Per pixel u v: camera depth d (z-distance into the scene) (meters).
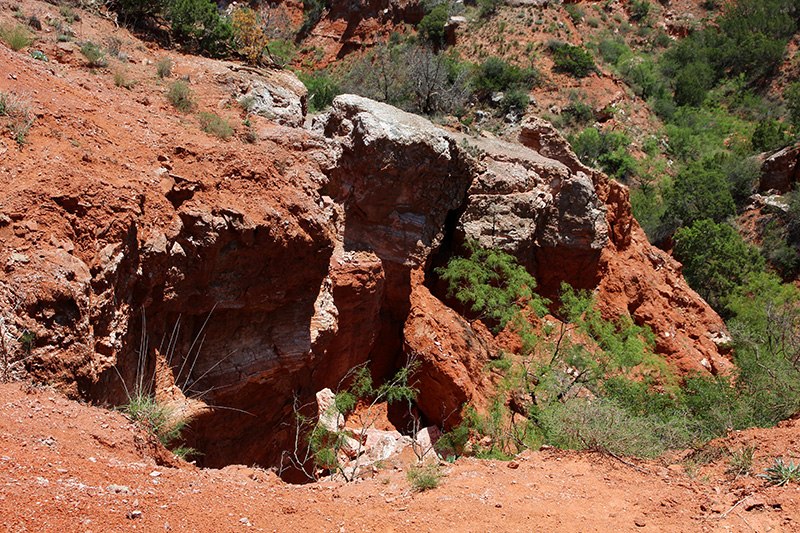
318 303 13.94
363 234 17.83
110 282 8.77
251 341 12.18
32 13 15.69
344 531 5.41
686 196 40.97
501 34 52.19
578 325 18.84
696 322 27.48
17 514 4.41
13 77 10.46
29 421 5.83
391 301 18.69
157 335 10.30
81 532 4.46
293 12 62.84
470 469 7.13
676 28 65.00
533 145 24.88
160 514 4.97
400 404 18.69
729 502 5.96
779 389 10.81
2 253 7.51
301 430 13.37
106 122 11.18
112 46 16.11
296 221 12.30
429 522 5.63
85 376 7.73
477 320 20.08
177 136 11.90
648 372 20.72
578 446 7.77
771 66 58.91
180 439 10.15
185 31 19.02
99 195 9.10
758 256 37.53
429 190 18.67
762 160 45.56
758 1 67.31
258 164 12.45
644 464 7.20
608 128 46.53
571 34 54.59
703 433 9.95
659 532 5.52
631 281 25.16
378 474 7.29
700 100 55.38
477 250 20.02
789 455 6.74
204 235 10.59
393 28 56.47
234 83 16.67
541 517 5.76
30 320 7.24
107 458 5.70
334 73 55.03
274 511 5.56
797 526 5.36
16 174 8.50
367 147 17.11
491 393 18.05
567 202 22.70
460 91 42.72
